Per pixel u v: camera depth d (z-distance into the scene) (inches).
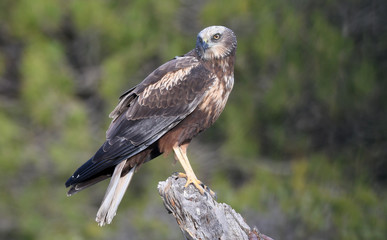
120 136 332.5
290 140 611.8
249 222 524.7
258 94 598.5
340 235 521.0
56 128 582.6
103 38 612.4
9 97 649.0
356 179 585.6
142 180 597.9
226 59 338.6
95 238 576.1
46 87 566.3
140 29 583.8
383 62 631.2
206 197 275.0
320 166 577.3
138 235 577.0
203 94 333.1
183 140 337.1
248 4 572.4
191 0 615.8
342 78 591.5
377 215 542.3
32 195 580.7
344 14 616.4
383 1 629.3
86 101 645.3
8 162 558.9
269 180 561.9
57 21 581.6
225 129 600.7
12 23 587.5
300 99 600.4
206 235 261.1
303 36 584.4
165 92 334.3
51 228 576.7
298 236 524.1
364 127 629.9
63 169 566.6
